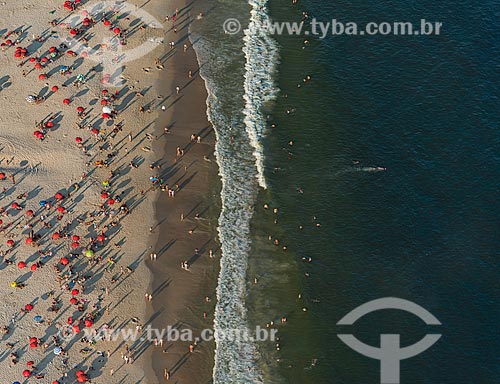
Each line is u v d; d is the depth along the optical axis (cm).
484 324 7150
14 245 7656
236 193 8306
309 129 8925
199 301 7400
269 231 7981
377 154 8612
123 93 9175
